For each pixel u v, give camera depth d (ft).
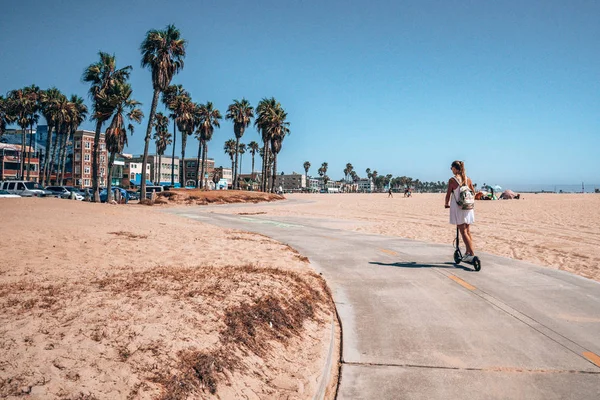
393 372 12.16
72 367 8.63
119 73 124.47
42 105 187.83
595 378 11.82
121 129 119.34
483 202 147.54
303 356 12.62
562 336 14.93
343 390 11.09
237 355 10.96
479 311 17.66
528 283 22.26
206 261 23.71
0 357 8.75
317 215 81.41
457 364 12.69
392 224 60.29
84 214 45.55
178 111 199.82
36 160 270.67
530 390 11.11
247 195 151.53
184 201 126.31
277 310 14.88
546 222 65.31
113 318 11.68
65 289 14.82
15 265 19.06
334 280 23.00
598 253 33.94
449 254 31.50
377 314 17.39
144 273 18.44
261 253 28.73
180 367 9.43
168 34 115.96
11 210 42.68
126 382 8.41
